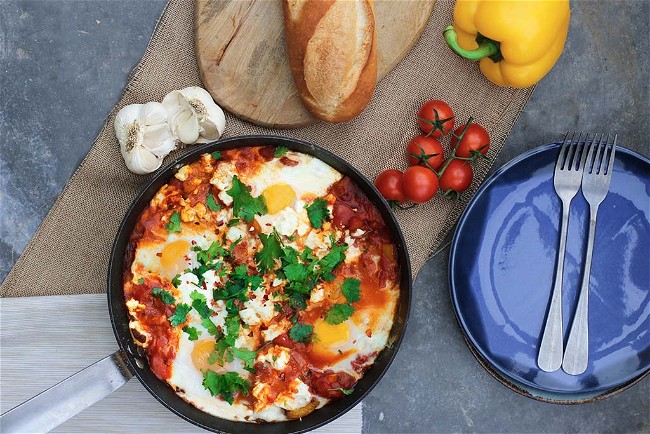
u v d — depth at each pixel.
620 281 0.86
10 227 0.88
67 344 0.87
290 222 0.81
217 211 0.81
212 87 0.85
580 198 0.85
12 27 0.88
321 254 0.81
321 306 0.81
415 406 0.90
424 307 0.90
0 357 0.87
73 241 0.87
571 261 0.85
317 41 0.79
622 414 0.90
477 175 0.88
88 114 0.88
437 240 0.88
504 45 0.81
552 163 0.85
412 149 0.86
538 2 0.79
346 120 0.84
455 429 0.90
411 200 0.84
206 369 0.81
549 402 0.86
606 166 0.85
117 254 0.79
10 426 0.74
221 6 0.84
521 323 0.85
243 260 0.81
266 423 0.81
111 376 0.77
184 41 0.86
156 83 0.86
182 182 0.81
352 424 0.88
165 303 0.80
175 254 0.81
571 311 0.86
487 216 0.84
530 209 0.85
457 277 0.84
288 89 0.85
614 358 0.86
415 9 0.84
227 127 0.87
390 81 0.88
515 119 0.88
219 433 0.82
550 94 0.90
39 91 0.88
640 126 0.90
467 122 0.86
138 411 0.87
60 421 0.75
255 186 0.81
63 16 0.88
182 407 0.81
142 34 0.89
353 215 0.82
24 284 0.87
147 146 0.85
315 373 0.81
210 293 0.81
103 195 0.87
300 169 0.82
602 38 0.90
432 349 0.90
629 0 0.90
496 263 0.85
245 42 0.84
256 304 0.80
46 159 0.88
